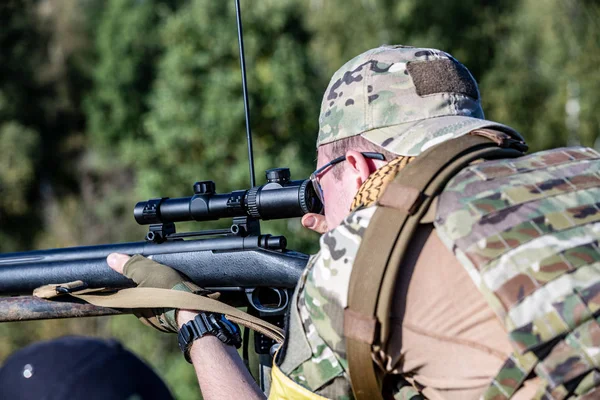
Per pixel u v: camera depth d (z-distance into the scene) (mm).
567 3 20734
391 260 1805
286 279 2703
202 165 18016
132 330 17500
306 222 2465
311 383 1930
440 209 1814
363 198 1984
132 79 28391
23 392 1691
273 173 2699
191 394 16531
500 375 1684
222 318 2461
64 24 31844
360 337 1808
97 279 2938
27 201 29375
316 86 18797
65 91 31375
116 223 27406
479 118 2143
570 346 1640
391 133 2072
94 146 30078
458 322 1755
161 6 28859
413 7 21703
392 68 2105
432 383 1797
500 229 1744
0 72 30703
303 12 20359
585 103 20734
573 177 1853
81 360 1726
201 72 18359
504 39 22438
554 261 1692
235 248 2768
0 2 31188
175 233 2904
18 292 3100
